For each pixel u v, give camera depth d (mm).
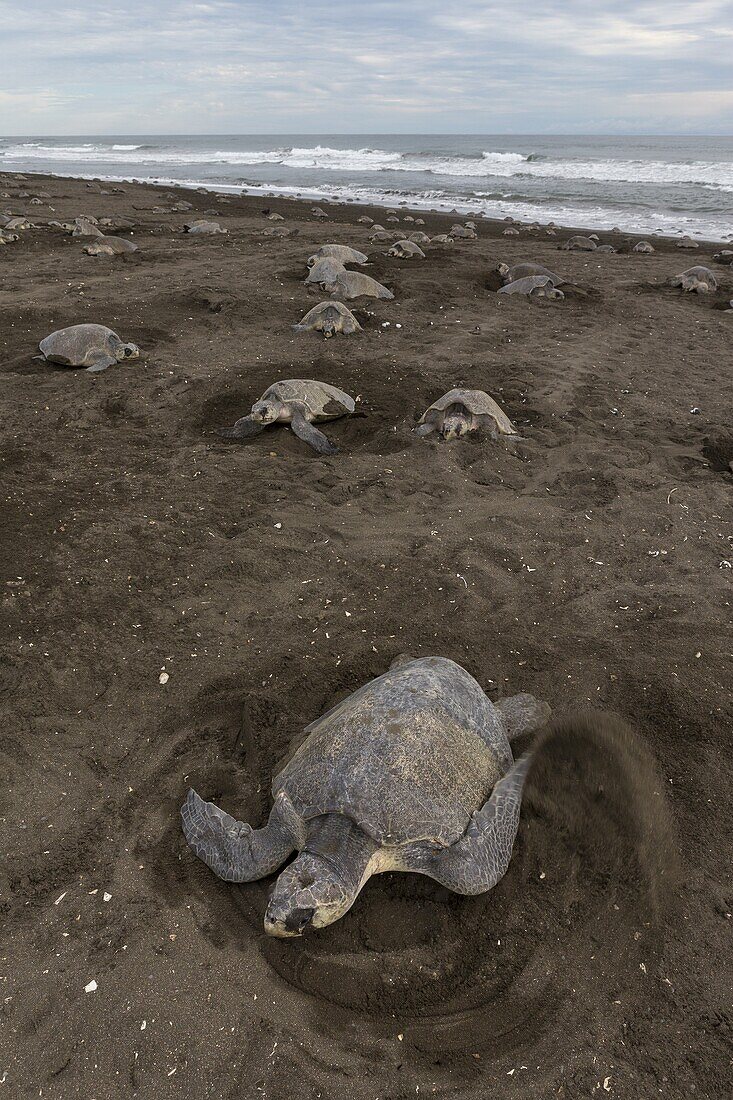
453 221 27375
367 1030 2512
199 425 8125
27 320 11414
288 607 4938
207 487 6594
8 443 7363
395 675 3535
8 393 8680
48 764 3551
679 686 4215
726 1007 2584
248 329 11602
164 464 7051
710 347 11547
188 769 3562
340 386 9219
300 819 2949
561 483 6953
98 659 4293
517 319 12969
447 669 3596
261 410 7523
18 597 4812
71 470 6863
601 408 8922
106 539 5594
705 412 8852
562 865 3123
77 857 3094
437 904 2982
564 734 3791
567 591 5230
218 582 5148
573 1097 2326
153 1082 2326
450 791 3006
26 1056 2377
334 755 3045
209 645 4496
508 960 2758
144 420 8133
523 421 8523
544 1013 2580
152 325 11531
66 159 86562
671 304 14250
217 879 3041
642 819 3336
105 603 4832
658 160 54125
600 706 4055
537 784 3484
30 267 15484
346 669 4312
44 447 7344
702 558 5688
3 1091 2271
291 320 12203
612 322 12930
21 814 3281
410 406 8656
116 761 3605
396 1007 2588
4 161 81438
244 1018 2520
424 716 3170
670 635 4715
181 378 9219
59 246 18438
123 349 9773
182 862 3102
